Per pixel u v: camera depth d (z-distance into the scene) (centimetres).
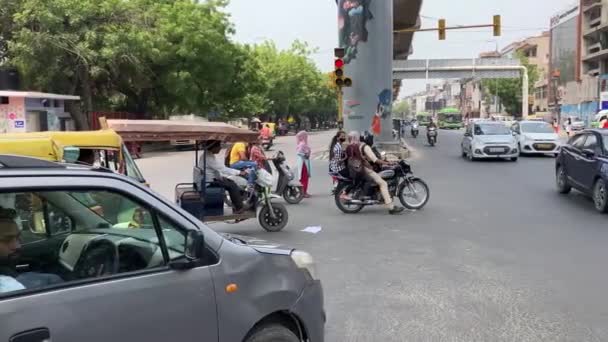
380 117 2258
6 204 273
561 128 5959
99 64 2784
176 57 3444
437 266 711
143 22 2964
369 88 2242
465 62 6675
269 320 344
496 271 682
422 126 10538
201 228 320
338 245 845
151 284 286
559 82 7956
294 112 8312
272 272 344
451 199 1280
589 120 6550
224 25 3688
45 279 268
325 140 5031
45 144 598
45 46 2550
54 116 2616
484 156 2255
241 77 4047
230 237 373
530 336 482
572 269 686
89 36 2667
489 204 1202
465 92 13225
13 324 239
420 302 574
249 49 4244
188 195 891
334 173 1155
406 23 4159
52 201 295
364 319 529
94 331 262
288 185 1267
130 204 301
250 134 893
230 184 909
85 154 741
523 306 556
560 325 505
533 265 707
